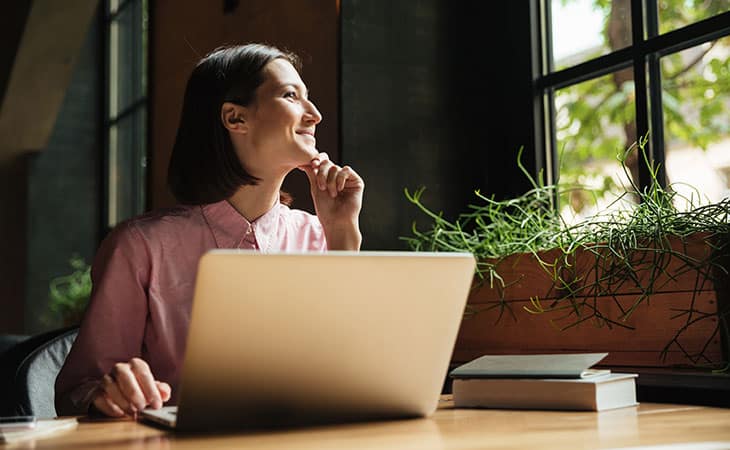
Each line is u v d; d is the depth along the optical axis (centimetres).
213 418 95
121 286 142
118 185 512
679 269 145
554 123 205
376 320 95
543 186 204
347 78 206
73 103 670
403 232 209
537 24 208
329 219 167
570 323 163
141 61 468
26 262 657
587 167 196
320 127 215
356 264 91
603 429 94
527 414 110
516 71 211
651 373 139
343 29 207
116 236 146
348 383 98
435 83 215
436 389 105
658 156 179
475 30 221
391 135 210
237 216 155
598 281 155
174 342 146
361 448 81
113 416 113
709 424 98
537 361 125
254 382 93
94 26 672
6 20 495
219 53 158
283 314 90
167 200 305
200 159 155
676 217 151
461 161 216
